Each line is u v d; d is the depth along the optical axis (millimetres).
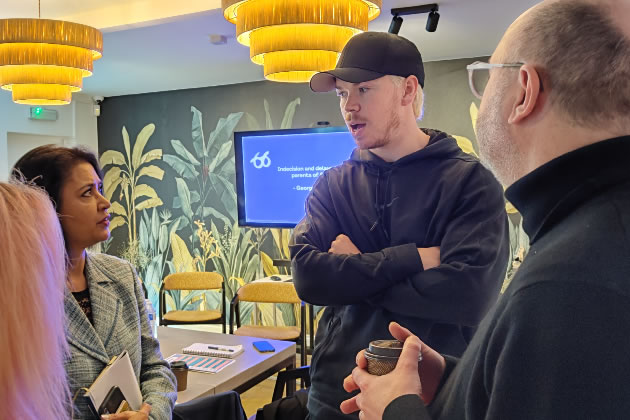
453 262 1304
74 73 3504
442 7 3402
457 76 4801
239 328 4531
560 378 478
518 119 625
